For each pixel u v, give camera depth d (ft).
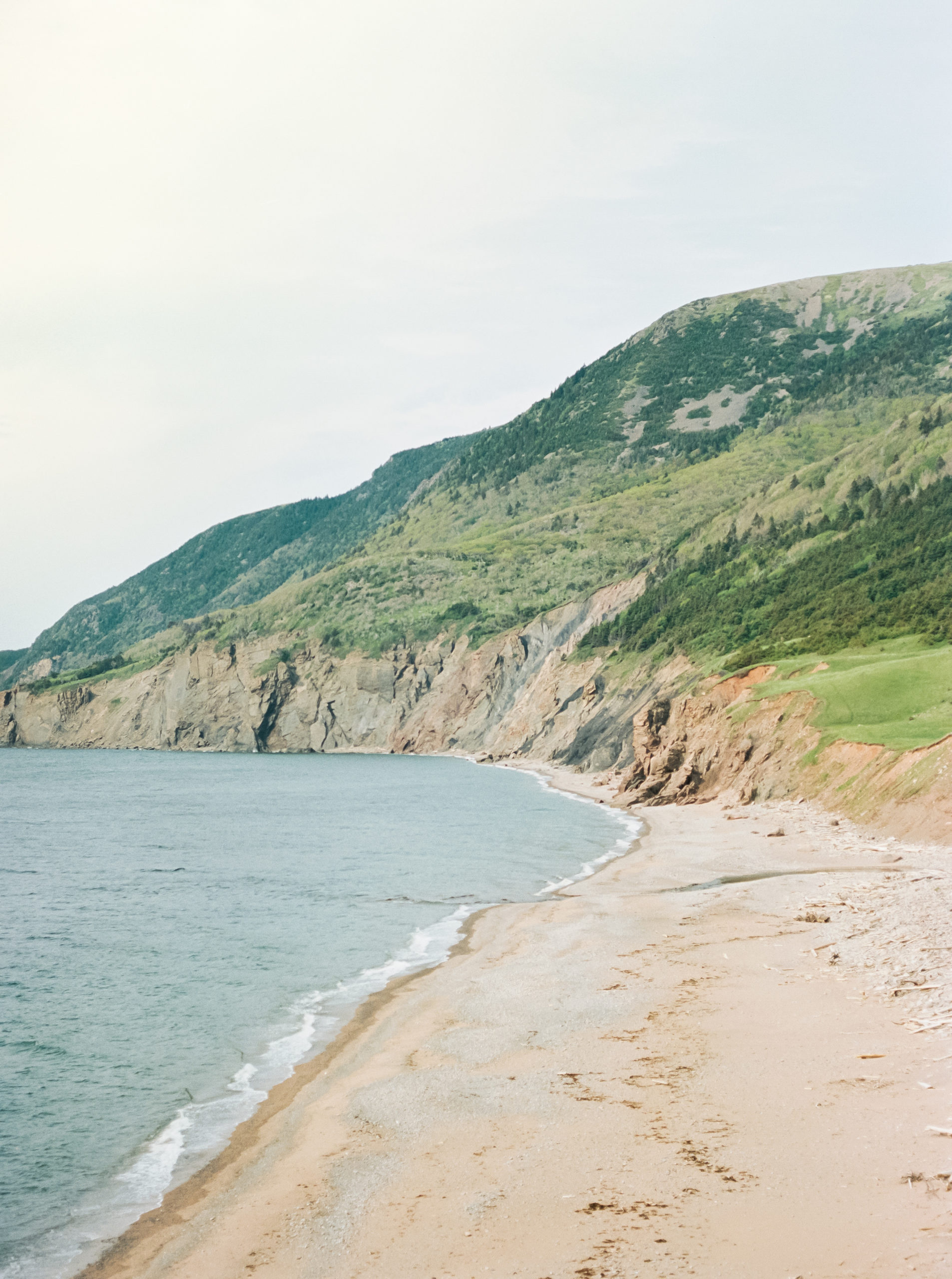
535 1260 38.14
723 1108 52.26
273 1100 62.23
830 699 220.23
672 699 320.50
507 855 182.91
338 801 337.11
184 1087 66.28
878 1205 39.86
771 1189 42.24
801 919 101.19
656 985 80.02
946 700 206.18
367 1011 81.25
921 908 99.66
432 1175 47.62
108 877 173.27
